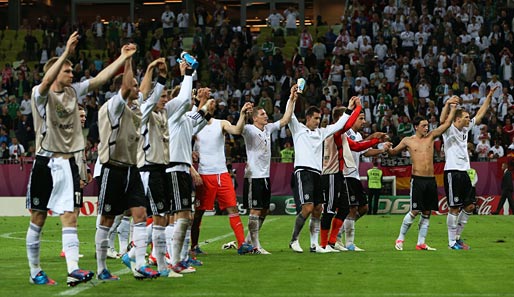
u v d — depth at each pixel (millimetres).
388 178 41688
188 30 61812
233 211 18812
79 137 13070
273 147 46031
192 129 15578
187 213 14742
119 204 13500
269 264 16469
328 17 67312
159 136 14281
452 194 20797
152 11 69375
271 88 49469
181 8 68562
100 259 13680
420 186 20125
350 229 20281
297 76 50375
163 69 13961
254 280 13750
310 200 19141
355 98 19719
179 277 14172
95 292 12258
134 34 57750
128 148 13297
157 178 14312
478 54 50406
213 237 25469
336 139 19766
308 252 19594
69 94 12961
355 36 54219
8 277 14414
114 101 13086
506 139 43250
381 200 40906
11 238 25719
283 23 61438
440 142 41719
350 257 18094
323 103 45625
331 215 19719
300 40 56219
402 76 48344
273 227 30281
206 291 12375
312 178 19203
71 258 12805
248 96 49562
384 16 54781
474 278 14078
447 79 48188
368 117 46562
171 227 15438
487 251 19781
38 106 12719
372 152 21031
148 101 13773
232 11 69250
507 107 45969
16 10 69000
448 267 15859
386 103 46906
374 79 49312
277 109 46688
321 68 53438
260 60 53562
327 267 15883
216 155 18609
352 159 20312
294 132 19453
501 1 54375
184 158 14773
